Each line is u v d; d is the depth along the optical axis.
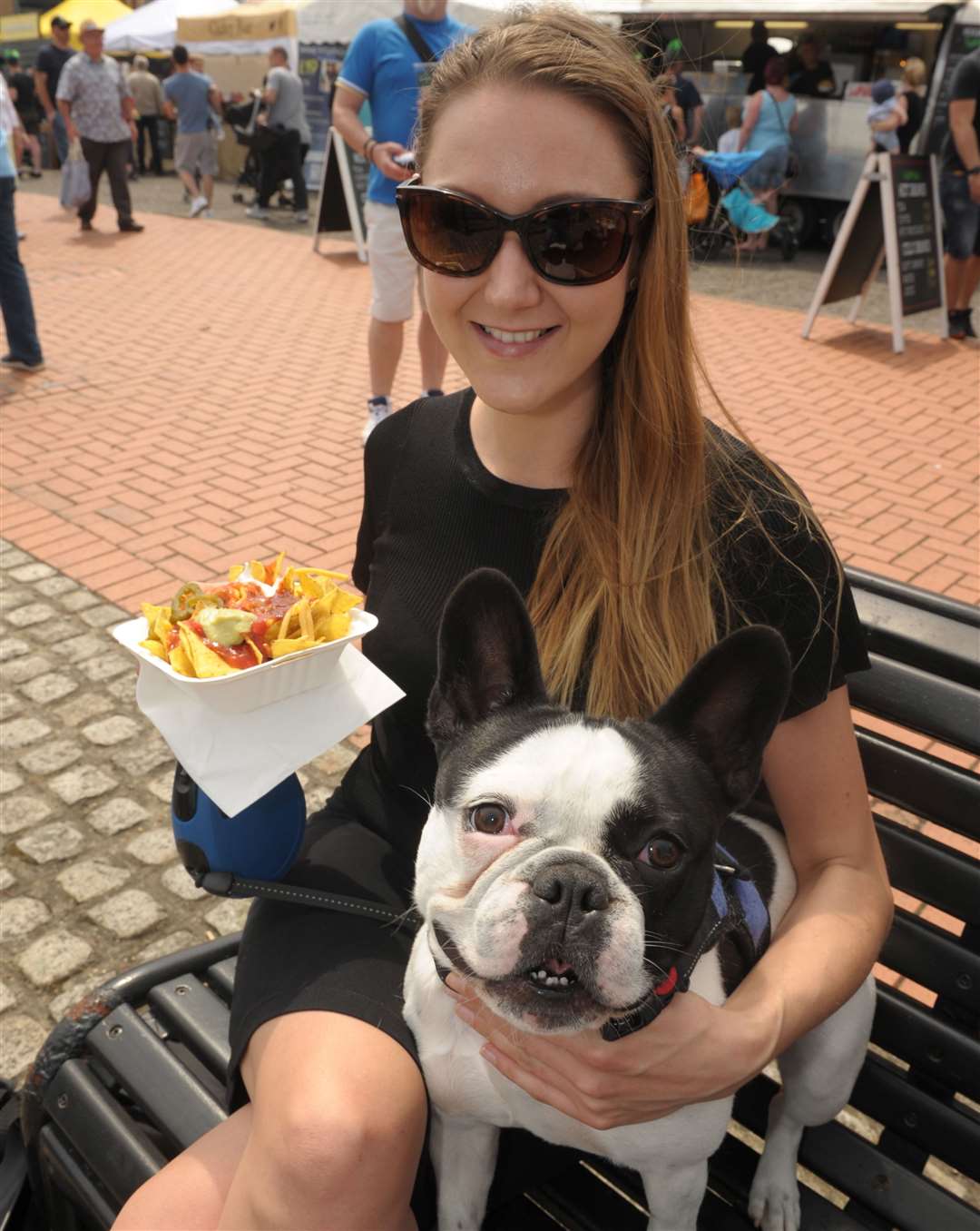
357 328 9.09
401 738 1.90
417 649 1.85
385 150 5.66
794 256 12.40
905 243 8.38
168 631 1.65
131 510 5.48
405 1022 1.61
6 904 3.10
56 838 3.35
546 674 1.79
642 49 1.80
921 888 1.91
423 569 1.90
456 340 1.76
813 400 7.30
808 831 1.76
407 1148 1.48
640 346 1.70
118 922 3.05
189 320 9.29
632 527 1.73
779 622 1.72
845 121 11.66
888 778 1.94
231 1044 1.68
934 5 10.67
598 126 1.60
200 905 3.13
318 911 1.81
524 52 1.59
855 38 11.74
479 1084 1.56
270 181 14.36
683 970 1.49
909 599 1.98
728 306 9.98
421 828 1.90
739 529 1.73
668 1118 1.53
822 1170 1.82
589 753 1.47
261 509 5.50
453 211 1.64
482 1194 1.69
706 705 1.55
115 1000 2.05
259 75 17.92
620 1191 1.90
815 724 1.71
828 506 5.62
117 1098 2.02
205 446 6.36
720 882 1.68
